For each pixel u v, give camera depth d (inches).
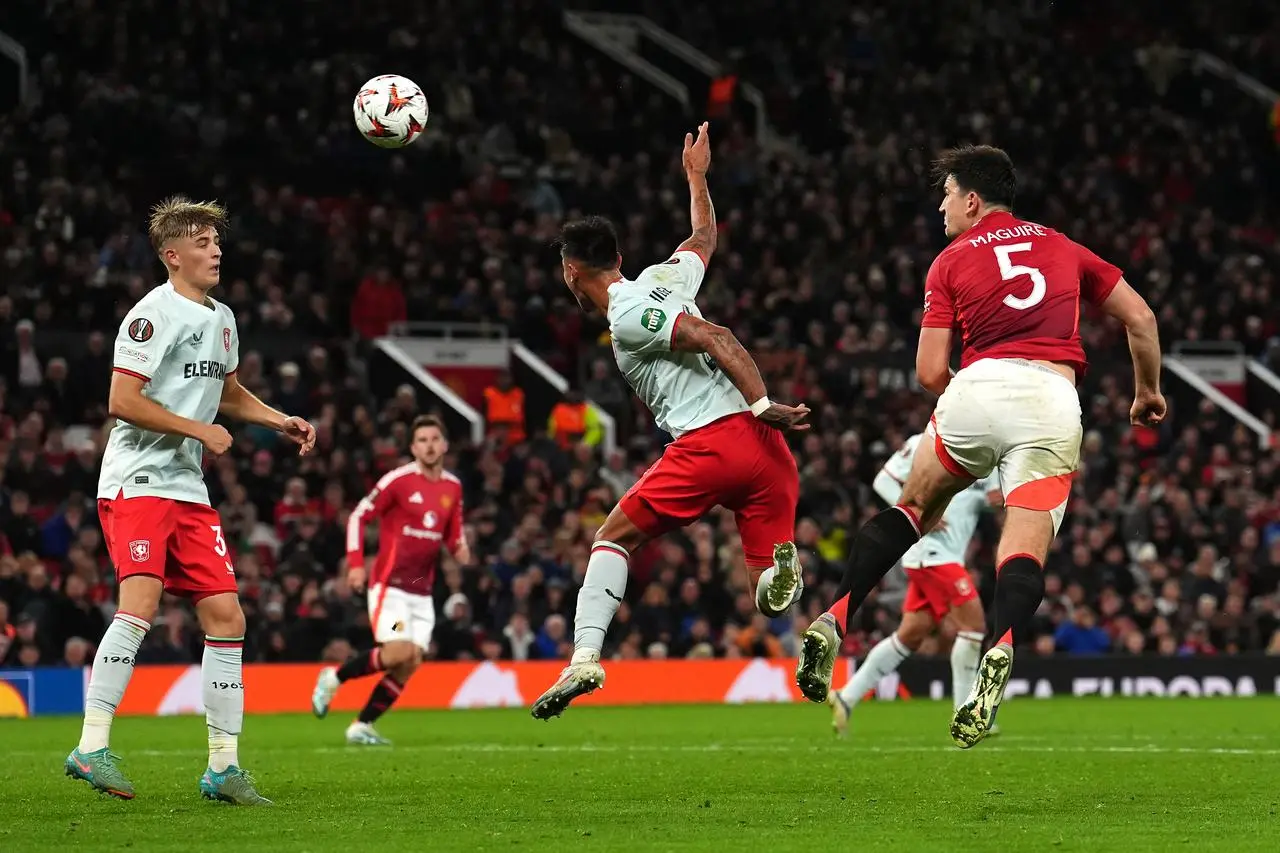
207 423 919.0
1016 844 709.9
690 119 3799.2
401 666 1488.7
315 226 3112.7
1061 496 844.0
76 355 2650.1
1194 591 2566.4
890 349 3122.5
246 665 2082.9
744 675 2277.3
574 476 2571.4
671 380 924.0
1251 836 738.8
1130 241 3681.1
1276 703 2159.2
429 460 1535.4
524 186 3459.6
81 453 2320.4
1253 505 2881.4
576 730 1670.8
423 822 800.3
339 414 2615.7
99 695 880.3
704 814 834.8
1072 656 2363.4
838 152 3878.0
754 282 3275.1
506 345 3043.8
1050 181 3858.3
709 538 2436.0
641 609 2322.8
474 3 3722.9
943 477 871.1
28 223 2792.8
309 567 2207.2
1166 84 4315.9
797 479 940.6
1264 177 4212.6
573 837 737.6
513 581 2282.2
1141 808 860.0
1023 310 861.2
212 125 3225.9
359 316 2992.1
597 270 950.4
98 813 842.8
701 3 4347.9
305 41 3476.9
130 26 3280.0
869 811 847.7
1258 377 3452.3
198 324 906.7
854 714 1941.4
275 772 1112.8
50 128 3016.7
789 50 4163.4
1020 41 4276.6
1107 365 3326.8
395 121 1101.1
